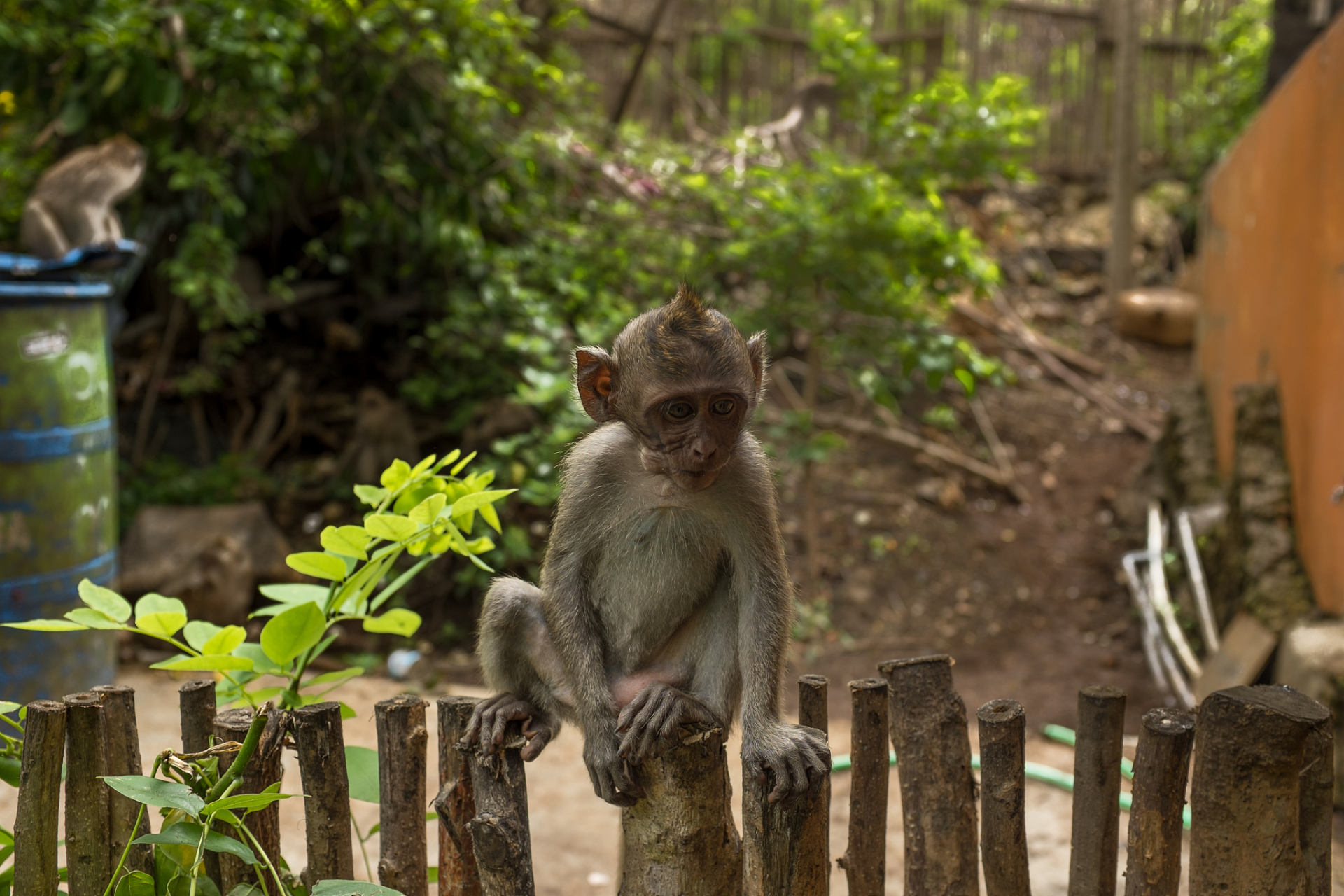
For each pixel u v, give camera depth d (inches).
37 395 231.1
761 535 119.0
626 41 521.0
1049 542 364.5
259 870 102.2
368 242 384.8
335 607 116.0
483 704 113.9
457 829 111.3
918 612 331.3
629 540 123.3
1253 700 88.8
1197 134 577.3
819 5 416.2
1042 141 590.2
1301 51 421.1
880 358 305.1
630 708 108.2
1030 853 202.2
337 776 106.6
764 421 372.5
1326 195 256.1
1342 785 211.2
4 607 231.5
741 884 112.9
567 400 318.0
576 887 192.7
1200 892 90.4
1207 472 352.5
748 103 557.9
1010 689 293.1
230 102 328.2
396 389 390.3
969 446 408.5
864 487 378.6
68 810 101.7
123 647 293.1
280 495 357.7
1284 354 297.1
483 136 350.3
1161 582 319.9
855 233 287.0
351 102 338.6
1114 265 507.8
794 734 107.2
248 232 380.5
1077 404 440.8
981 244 358.0
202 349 387.9
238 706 136.3
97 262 248.1
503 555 308.3
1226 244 387.9
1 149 361.1
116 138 298.5
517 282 367.2
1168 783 95.8
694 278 323.9
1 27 306.5
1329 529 249.0
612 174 363.9
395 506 125.6
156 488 348.2
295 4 312.8
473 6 326.6
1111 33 577.0
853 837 113.1
